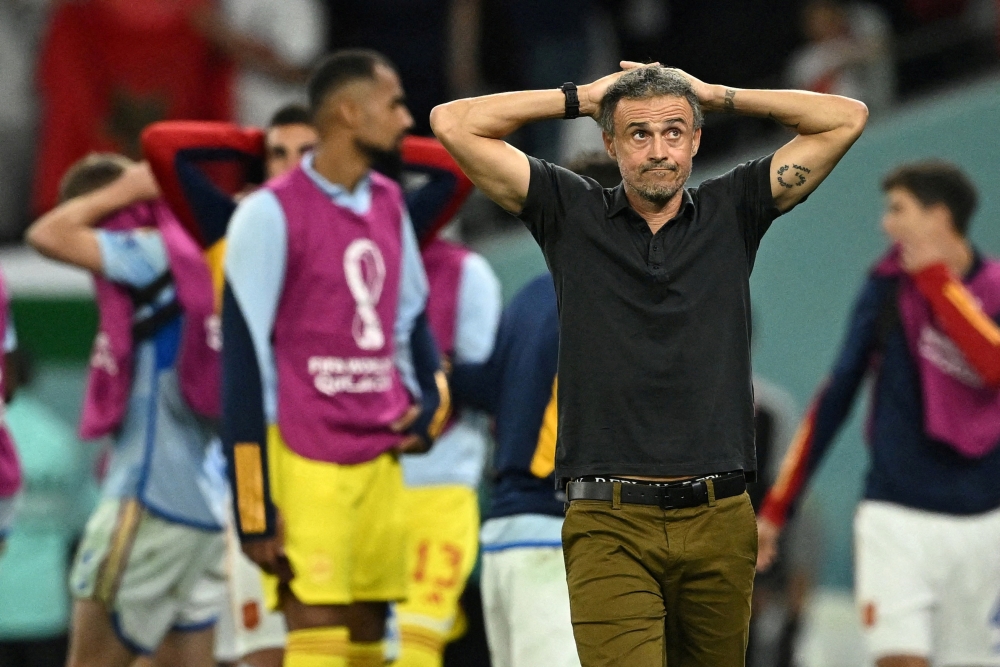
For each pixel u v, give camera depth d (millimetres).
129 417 21953
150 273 21844
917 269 21484
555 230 15180
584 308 14906
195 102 36844
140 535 21797
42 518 29109
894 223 21797
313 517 18391
